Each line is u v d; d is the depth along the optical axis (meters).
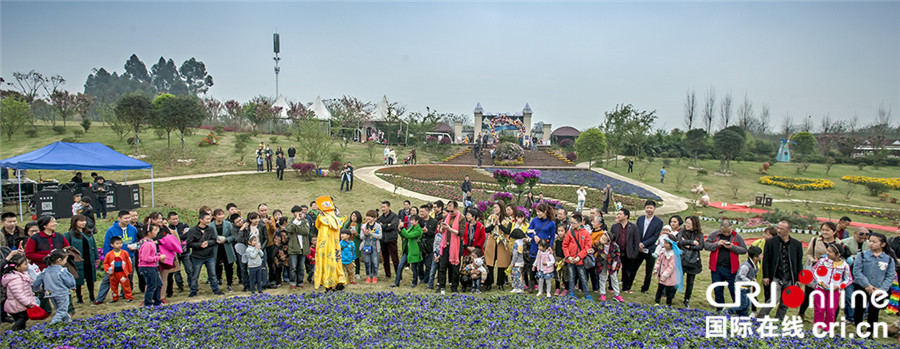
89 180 25.25
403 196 24.42
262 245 9.32
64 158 17.78
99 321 6.79
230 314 7.13
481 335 6.48
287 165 32.03
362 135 51.72
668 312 7.64
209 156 33.06
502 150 41.03
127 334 6.30
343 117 48.25
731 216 23.77
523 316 7.32
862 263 7.60
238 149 35.56
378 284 10.10
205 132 46.84
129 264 8.59
